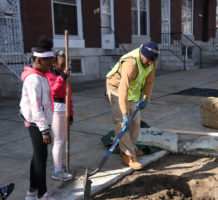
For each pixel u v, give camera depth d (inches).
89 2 436.5
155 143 158.2
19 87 306.3
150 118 223.9
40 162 104.1
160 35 597.9
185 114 235.1
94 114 241.6
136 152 151.1
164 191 122.2
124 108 124.1
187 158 155.3
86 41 439.5
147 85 142.2
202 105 197.0
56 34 400.5
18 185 123.3
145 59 124.0
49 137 99.1
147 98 144.2
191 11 692.1
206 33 761.0
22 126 211.5
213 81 419.2
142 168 141.9
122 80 124.0
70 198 113.0
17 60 345.4
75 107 268.4
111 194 120.7
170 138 166.1
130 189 124.6
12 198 113.3
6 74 320.8
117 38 484.7
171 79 446.6
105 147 165.2
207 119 195.5
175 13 629.6
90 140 178.1
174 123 209.3
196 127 199.0
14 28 342.0
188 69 588.4
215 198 118.3
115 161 145.8
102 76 467.8
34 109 96.9
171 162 150.5
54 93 118.0
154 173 137.1
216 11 789.9
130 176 134.8
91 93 338.6
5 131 200.2
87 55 440.8
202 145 157.5
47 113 102.9
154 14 576.4
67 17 413.4
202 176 134.0
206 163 148.0
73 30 425.7
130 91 134.9
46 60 99.5
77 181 125.9
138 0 537.3
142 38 550.3
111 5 468.8
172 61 589.9
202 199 118.7
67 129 119.8
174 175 134.3
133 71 124.1
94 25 449.1
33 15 359.9
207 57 688.4
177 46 635.5
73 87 386.6
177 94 322.7
